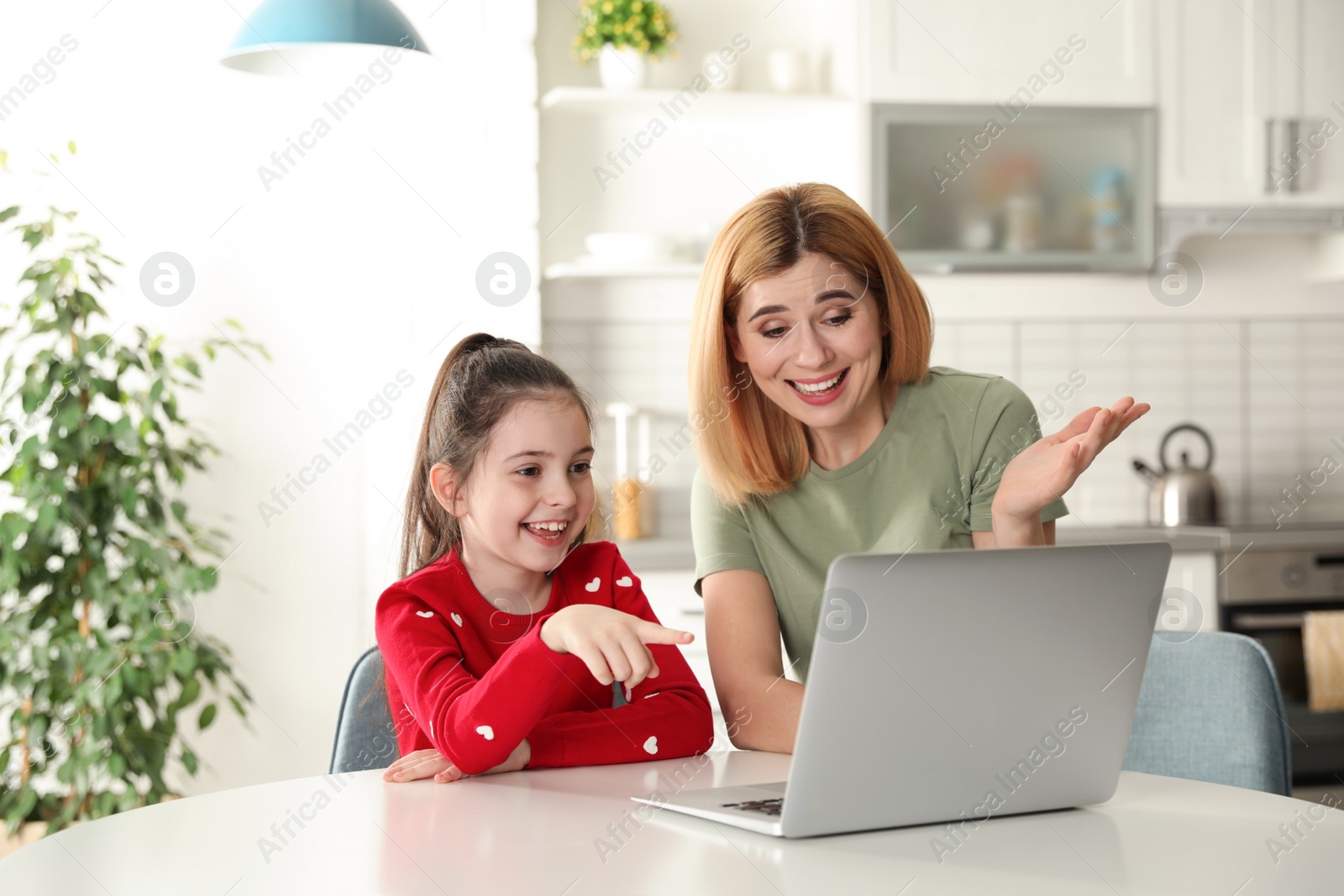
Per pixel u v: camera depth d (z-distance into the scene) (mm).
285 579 2994
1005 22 3141
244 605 2982
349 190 2977
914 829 835
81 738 2564
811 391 1235
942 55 3119
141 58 2924
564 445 1127
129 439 2516
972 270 3154
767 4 3301
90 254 2822
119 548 2549
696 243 3262
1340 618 2965
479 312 2980
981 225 3158
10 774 2672
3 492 2801
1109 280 3445
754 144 3299
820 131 3283
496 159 2969
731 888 696
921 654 779
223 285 2959
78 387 2506
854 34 3102
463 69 2951
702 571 1308
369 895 685
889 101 3096
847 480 1319
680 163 3277
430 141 2971
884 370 1344
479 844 786
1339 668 2947
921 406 1349
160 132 2932
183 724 2963
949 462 1324
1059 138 3189
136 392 2625
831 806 795
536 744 1040
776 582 1320
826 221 1229
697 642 2758
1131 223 3229
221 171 2953
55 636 2494
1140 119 3201
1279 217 3273
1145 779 1026
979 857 769
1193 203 3238
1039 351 3432
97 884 719
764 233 1222
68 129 2896
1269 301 3555
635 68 3037
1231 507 3539
